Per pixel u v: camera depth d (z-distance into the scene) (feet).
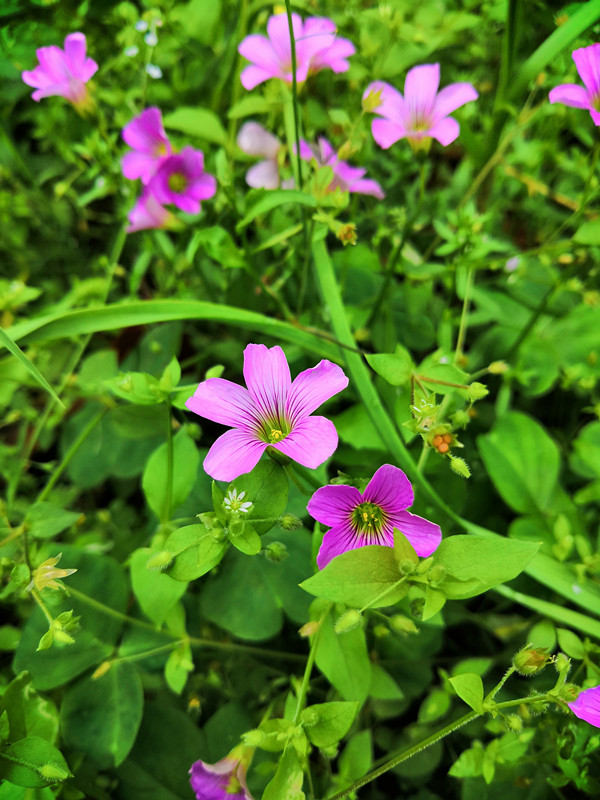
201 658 0.39
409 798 0.37
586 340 0.43
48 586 0.27
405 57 0.43
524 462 0.39
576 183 0.48
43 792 0.29
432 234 0.50
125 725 0.33
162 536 0.32
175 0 0.48
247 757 0.26
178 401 0.30
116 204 0.53
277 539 0.36
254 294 0.44
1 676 0.37
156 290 0.54
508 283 0.46
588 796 0.35
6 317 0.42
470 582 0.24
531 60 0.36
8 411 0.48
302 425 0.26
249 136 0.40
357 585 0.24
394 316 0.45
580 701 0.24
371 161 0.51
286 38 0.36
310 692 0.38
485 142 0.41
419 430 0.27
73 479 0.44
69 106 0.50
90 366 0.44
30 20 0.47
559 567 0.35
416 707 0.39
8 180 0.54
